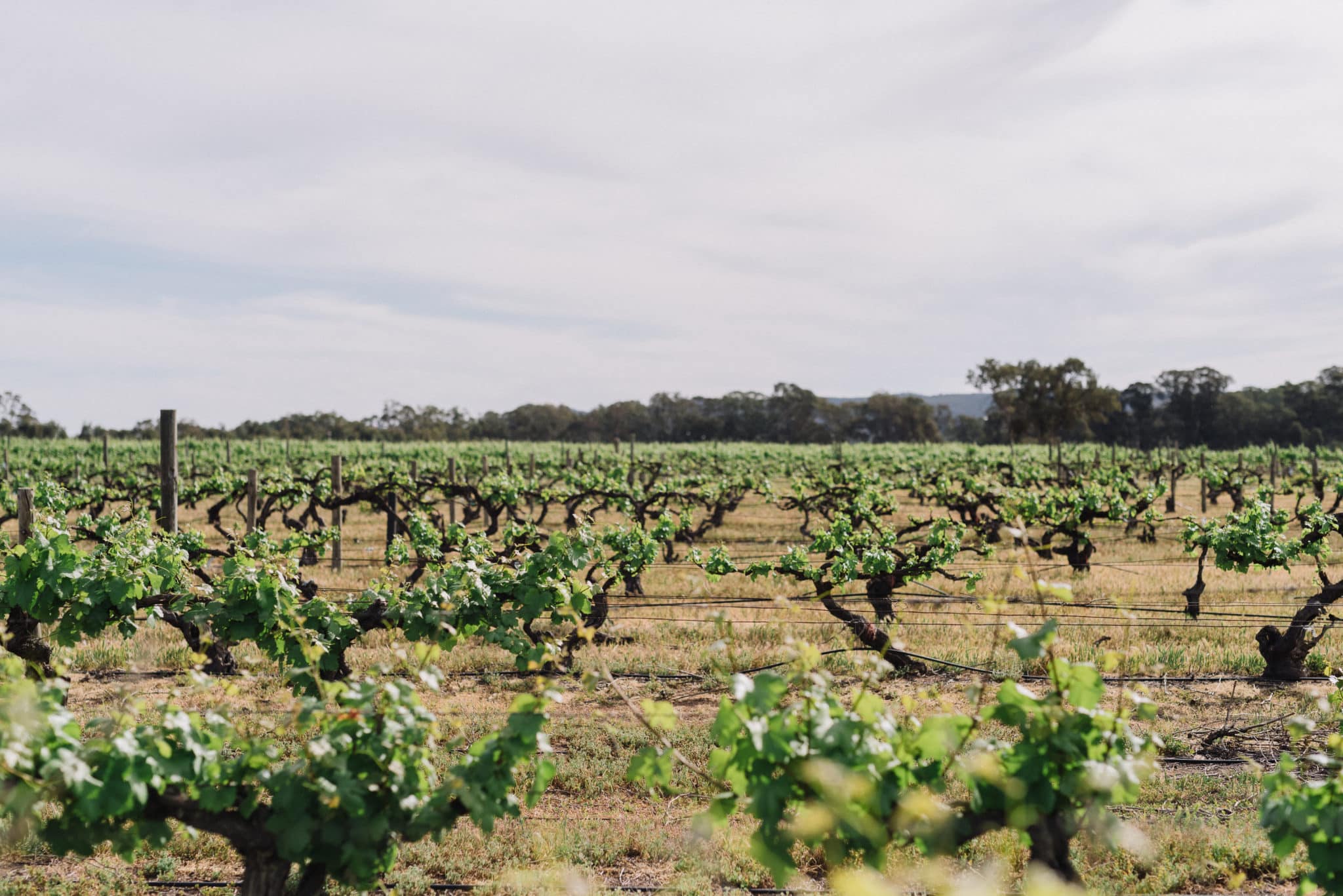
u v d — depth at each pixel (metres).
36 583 7.58
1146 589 16.09
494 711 9.16
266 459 45.88
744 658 11.02
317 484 23.44
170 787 3.85
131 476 31.20
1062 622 12.72
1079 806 3.65
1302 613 10.82
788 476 46.09
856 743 3.48
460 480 30.09
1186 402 104.25
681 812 6.89
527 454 54.09
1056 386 78.62
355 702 3.66
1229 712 9.33
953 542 12.62
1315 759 3.78
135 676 10.48
